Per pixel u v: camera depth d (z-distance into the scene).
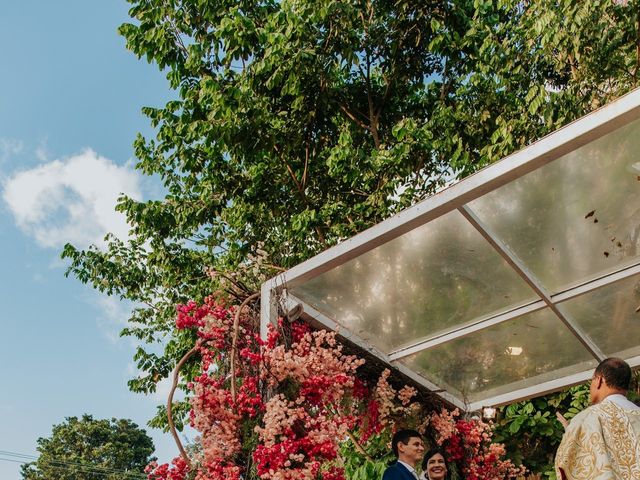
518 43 9.00
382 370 4.93
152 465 3.56
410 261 4.17
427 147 8.97
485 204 3.75
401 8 9.72
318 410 3.91
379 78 10.95
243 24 8.80
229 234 10.95
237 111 9.13
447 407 5.46
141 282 11.74
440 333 4.86
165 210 10.54
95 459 38.94
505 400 5.58
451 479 5.14
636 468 2.48
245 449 3.60
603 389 2.84
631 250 4.05
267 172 10.40
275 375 3.76
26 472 38.38
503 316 4.64
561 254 4.13
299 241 9.81
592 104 8.22
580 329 4.86
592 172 3.47
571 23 7.45
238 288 4.32
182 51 9.55
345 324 4.71
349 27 9.38
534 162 3.36
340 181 10.45
